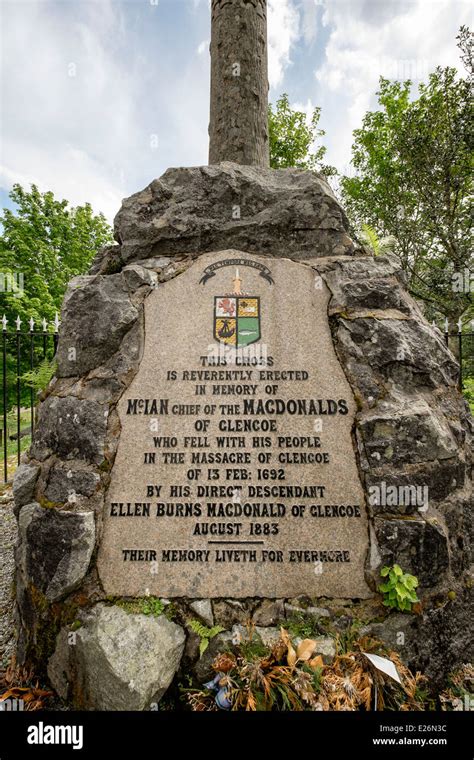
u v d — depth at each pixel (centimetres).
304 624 210
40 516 226
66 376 261
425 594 215
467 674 210
